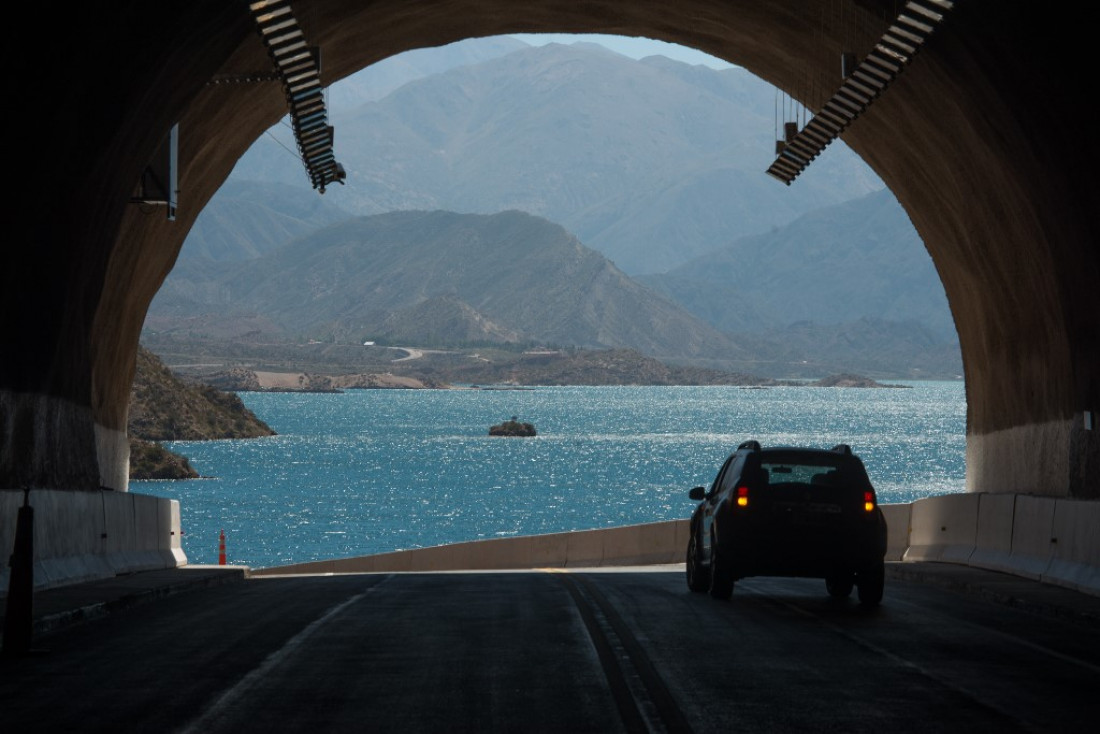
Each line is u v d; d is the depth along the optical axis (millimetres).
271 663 31375
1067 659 33094
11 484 47344
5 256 44781
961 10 50094
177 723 24328
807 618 41812
